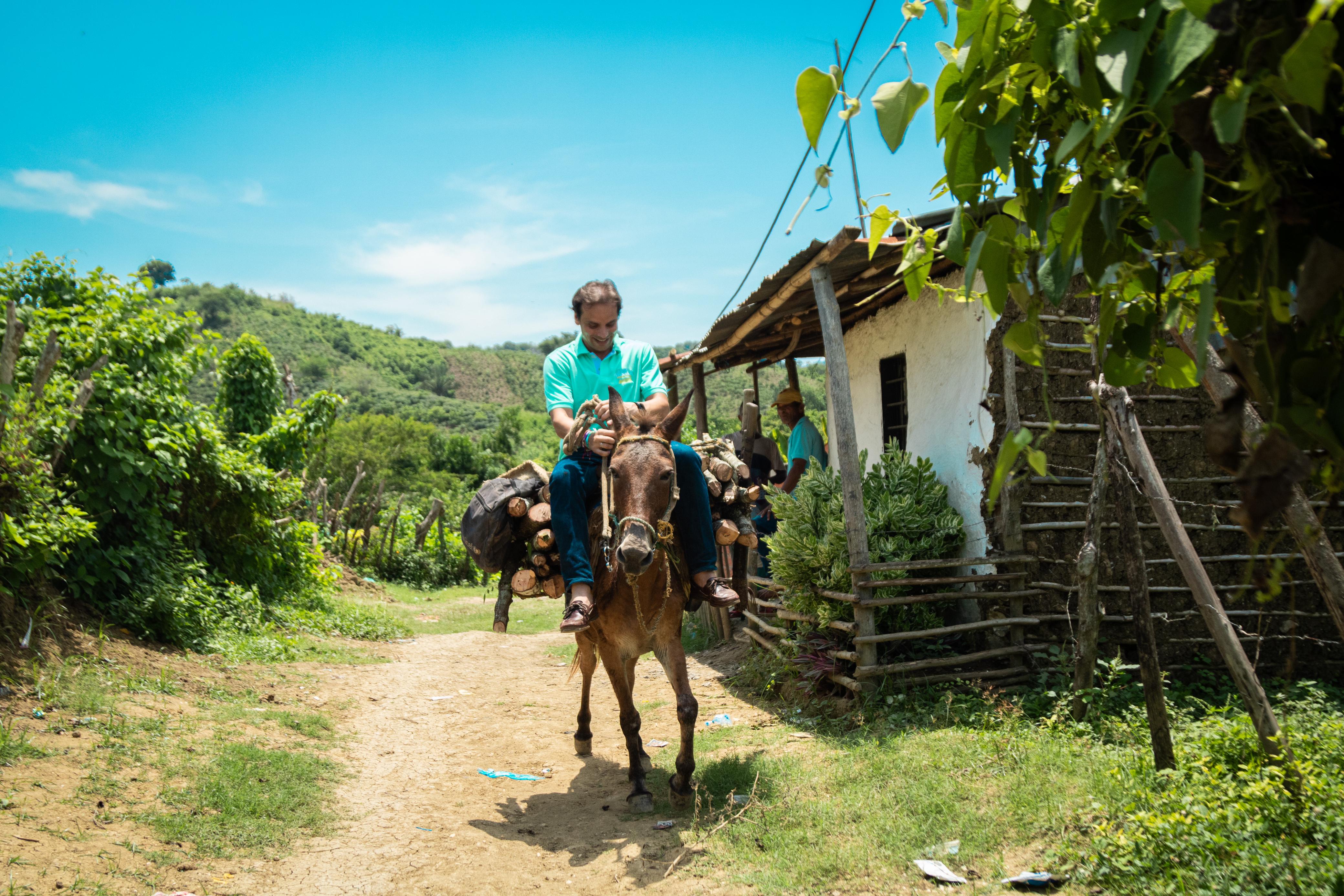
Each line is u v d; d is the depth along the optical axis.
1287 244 1.38
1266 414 1.48
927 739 5.12
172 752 5.02
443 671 9.23
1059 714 5.24
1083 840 3.60
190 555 8.62
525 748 6.38
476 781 5.60
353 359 125.81
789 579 6.96
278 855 4.10
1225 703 5.79
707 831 4.39
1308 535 1.79
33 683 5.52
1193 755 4.18
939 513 7.00
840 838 4.06
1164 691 5.00
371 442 43.19
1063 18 1.35
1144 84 1.26
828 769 5.00
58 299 8.66
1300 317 1.43
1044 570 6.56
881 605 6.20
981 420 6.91
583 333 5.34
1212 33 1.10
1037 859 3.61
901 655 6.45
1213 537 6.65
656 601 4.55
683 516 4.70
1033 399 6.65
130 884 3.53
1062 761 4.43
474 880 4.00
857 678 6.14
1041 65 1.36
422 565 19.72
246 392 14.80
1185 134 1.28
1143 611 4.18
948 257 1.67
